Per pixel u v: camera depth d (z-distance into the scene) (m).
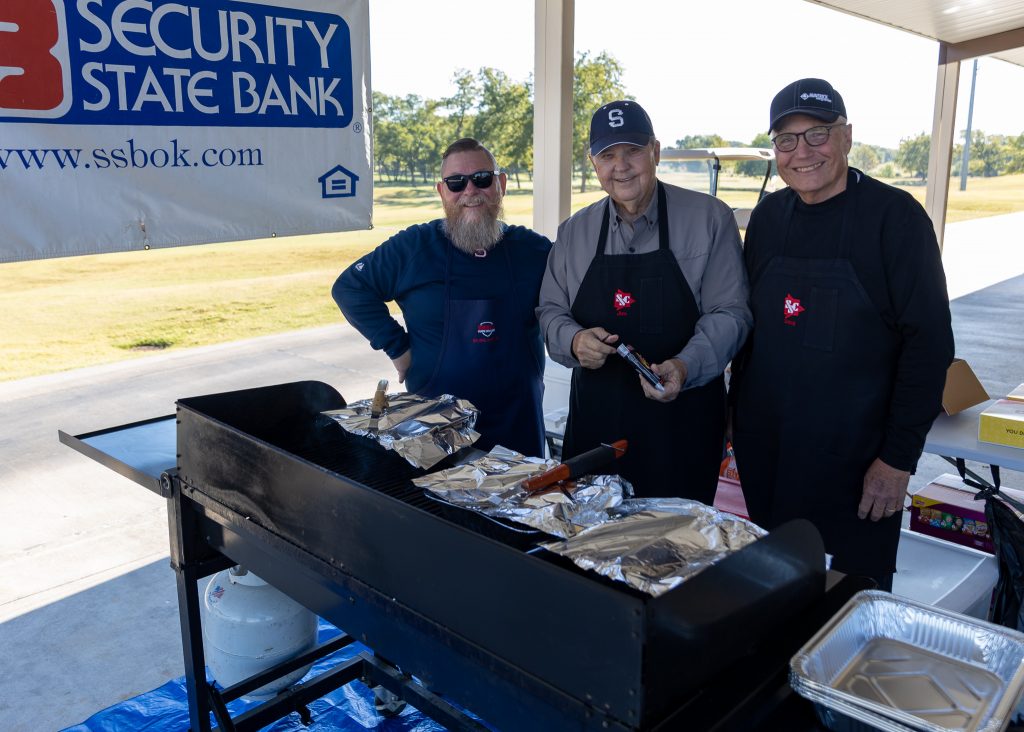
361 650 2.53
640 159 1.91
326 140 3.20
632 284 2.02
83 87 2.51
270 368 7.37
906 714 0.84
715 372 1.92
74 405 6.19
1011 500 2.14
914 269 1.74
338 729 2.19
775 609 1.07
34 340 10.18
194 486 1.61
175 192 2.79
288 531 1.37
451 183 2.13
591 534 1.09
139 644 2.68
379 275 2.26
